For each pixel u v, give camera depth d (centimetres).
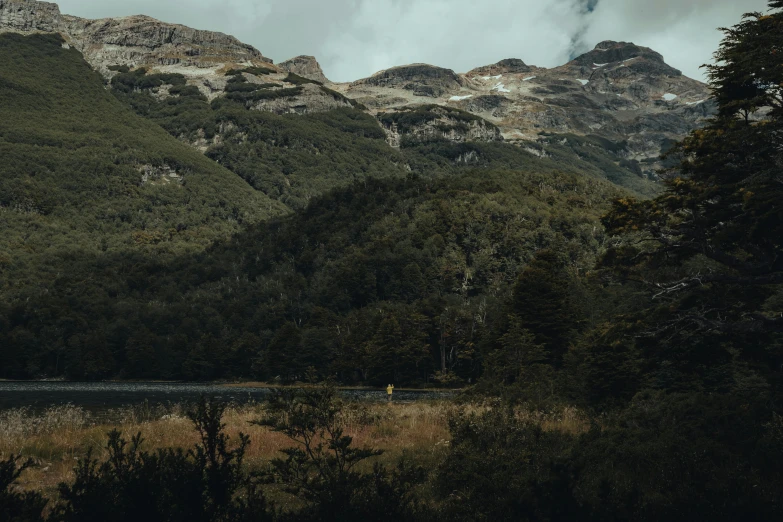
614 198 1745
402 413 2225
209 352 12656
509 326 5534
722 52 1565
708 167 1597
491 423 1162
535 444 1112
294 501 942
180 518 543
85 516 527
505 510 743
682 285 1648
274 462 764
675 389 2194
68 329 13812
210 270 19138
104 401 5822
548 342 5244
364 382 11388
